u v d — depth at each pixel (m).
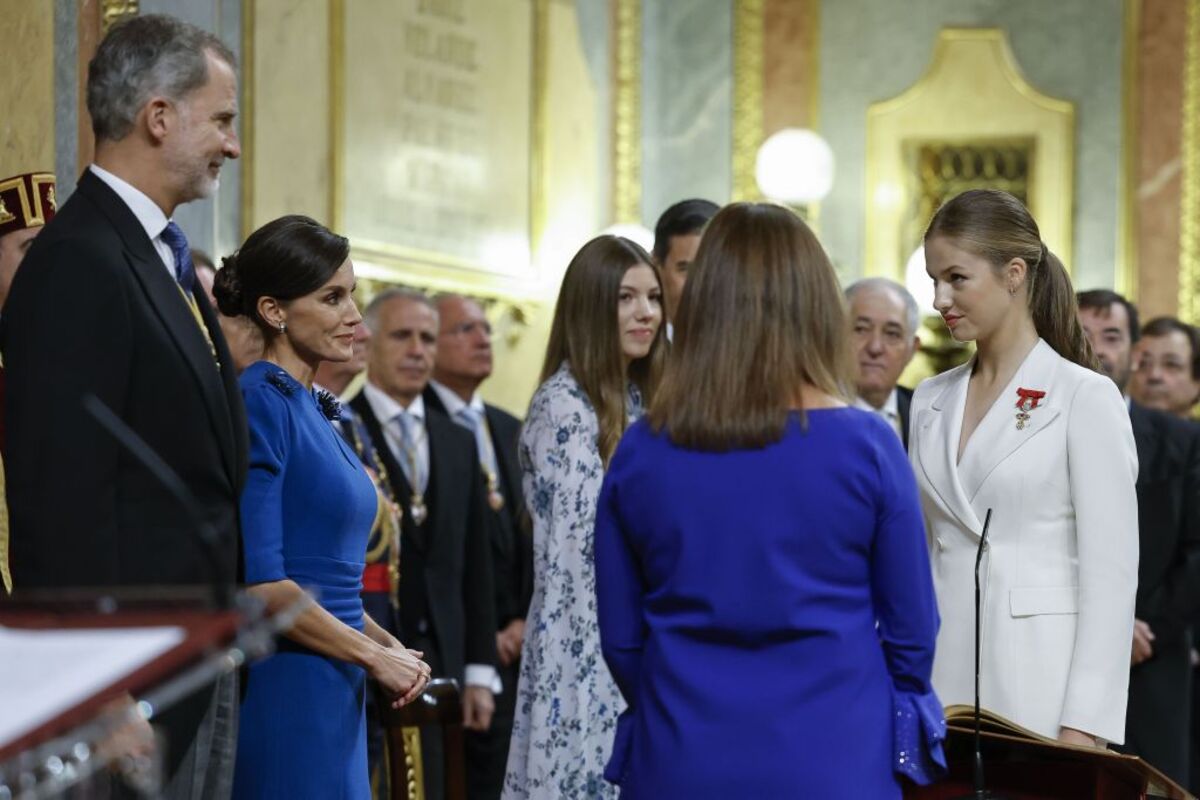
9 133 6.78
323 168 9.80
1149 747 7.29
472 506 7.93
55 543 4.02
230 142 4.49
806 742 3.77
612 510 4.06
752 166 14.17
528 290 11.98
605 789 5.75
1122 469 5.03
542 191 12.19
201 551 4.22
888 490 3.86
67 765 2.83
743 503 3.85
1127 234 13.90
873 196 14.09
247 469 4.51
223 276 5.00
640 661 4.05
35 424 4.07
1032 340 5.24
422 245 10.80
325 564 4.84
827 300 3.96
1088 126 13.97
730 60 14.23
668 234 7.29
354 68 10.09
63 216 4.33
